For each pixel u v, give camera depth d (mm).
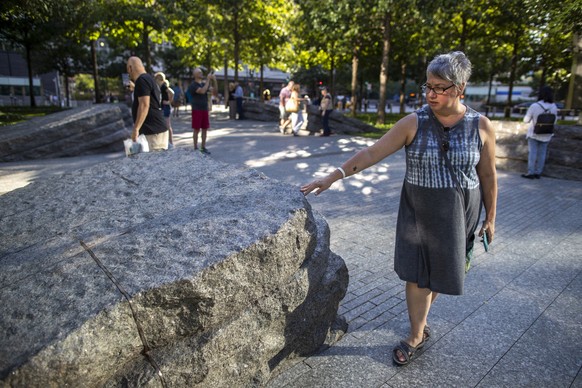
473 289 3404
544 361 2477
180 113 25656
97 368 1362
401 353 2410
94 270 1612
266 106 19812
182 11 20812
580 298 3270
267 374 2059
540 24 11594
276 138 12953
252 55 30641
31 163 8547
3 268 1698
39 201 2471
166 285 1509
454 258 2096
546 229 4949
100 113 9867
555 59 21938
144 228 1973
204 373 1672
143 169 2939
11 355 1240
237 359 1863
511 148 8789
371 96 82875
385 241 4477
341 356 2479
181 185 2557
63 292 1493
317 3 18047
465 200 2111
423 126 2100
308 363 2396
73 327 1325
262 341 1971
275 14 24688
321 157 9430
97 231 1998
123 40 23375
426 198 2096
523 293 3344
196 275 1565
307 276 2131
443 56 1998
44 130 9070
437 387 2229
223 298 1663
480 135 2096
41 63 37781
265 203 2123
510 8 16297
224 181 2557
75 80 72875
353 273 3682
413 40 22203
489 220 2354
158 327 1535
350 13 15844
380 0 14383
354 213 5469
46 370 1237
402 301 3182
